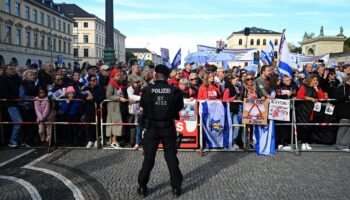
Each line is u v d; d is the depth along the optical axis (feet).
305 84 26.86
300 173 20.34
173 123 17.17
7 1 167.12
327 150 26.00
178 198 16.49
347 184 18.39
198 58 52.47
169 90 16.78
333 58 132.87
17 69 31.17
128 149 26.09
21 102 26.91
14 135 26.58
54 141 27.22
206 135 25.96
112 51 52.19
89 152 25.30
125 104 26.81
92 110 26.94
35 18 198.80
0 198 16.48
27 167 21.45
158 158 23.56
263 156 24.49
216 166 21.84
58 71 31.40
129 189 17.65
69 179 19.19
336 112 26.81
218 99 26.35
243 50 58.08
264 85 26.04
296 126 25.94
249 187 17.93
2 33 162.30
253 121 24.95
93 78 28.04
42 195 16.87
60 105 27.20
